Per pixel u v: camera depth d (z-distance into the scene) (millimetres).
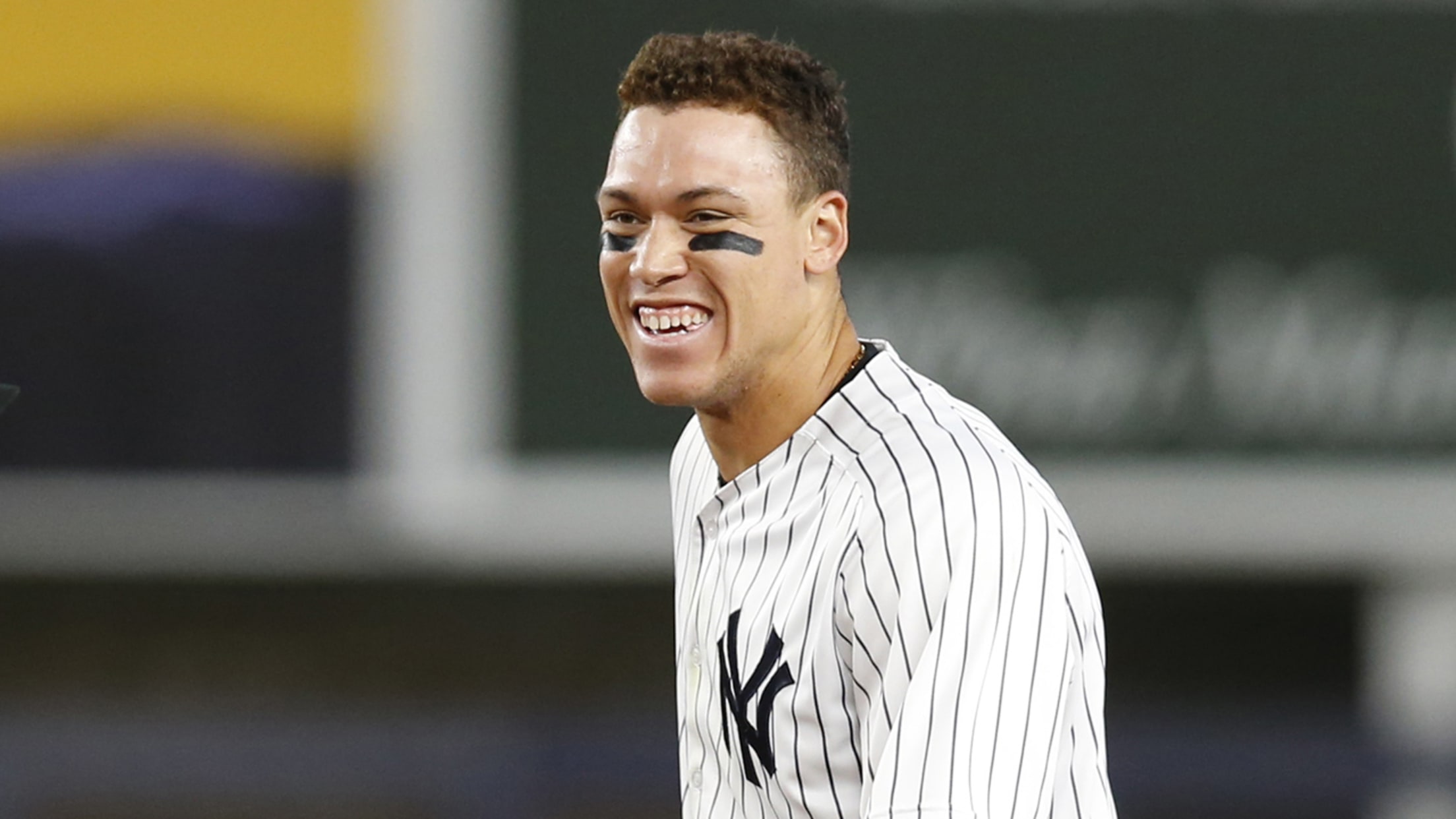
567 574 23516
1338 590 26938
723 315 6535
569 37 21109
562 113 21141
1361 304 20797
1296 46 20797
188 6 21062
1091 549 21062
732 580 6824
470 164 21078
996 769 5961
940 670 6008
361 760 19078
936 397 6688
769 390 6766
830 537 6461
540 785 19141
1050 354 20891
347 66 21109
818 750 6422
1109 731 19234
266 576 22750
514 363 21125
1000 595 6062
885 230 20875
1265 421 20875
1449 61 20719
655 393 6637
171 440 21203
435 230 21047
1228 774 19062
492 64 21078
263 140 21109
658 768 19141
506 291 21125
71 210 21016
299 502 21188
